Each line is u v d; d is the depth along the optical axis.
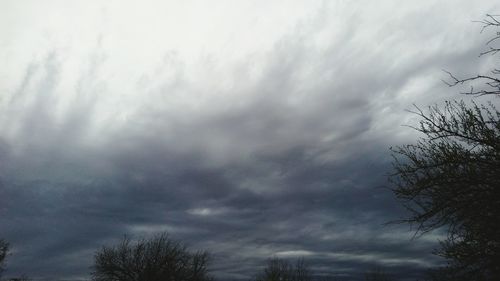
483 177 6.27
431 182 6.56
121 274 31.19
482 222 6.56
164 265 31.81
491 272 6.93
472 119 6.27
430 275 8.11
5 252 29.02
